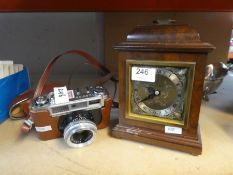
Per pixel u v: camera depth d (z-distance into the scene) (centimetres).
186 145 39
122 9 48
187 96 37
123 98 43
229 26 80
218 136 45
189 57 35
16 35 90
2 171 35
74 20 87
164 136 41
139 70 39
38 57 93
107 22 83
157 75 39
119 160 38
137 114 43
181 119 40
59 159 38
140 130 43
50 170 35
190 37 35
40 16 87
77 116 42
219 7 46
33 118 41
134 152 40
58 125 43
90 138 42
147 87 41
